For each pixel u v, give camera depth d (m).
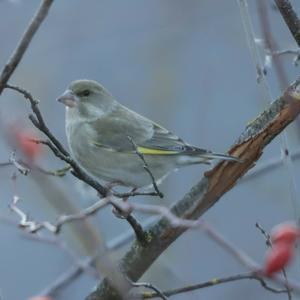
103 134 12.66
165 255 13.11
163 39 18.22
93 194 11.35
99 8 18.41
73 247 11.86
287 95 8.58
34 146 8.73
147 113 17.17
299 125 7.94
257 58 9.96
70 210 9.16
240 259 6.89
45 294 11.98
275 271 6.86
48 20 18.03
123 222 15.23
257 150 9.42
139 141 12.52
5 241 16.53
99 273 8.64
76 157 12.98
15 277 16.27
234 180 9.48
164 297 8.93
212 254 15.62
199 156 12.16
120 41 18.28
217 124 17.59
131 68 18.06
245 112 17.73
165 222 9.61
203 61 17.88
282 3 9.57
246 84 18.00
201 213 9.56
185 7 18.31
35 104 8.41
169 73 17.66
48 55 17.58
